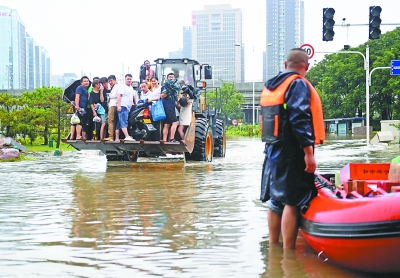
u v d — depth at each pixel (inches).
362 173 265.6
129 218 302.8
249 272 199.9
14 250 234.1
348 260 195.3
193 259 218.2
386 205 181.6
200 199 370.0
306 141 210.5
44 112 1108.5
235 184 452.8
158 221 294.0
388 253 182.4
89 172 566.9
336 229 193.5
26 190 423.2
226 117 3223.4
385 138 1253.7
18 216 310.8
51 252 230.4
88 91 622.2
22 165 669.9
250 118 4202.8
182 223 288.4
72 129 628.7
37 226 282.7
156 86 618.5
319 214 205.5
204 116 723.4
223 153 812.6
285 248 230.8
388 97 2272.4
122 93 608.1
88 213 319.0
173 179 492.7
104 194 397.7
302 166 218.2
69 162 716.7
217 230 271.0
